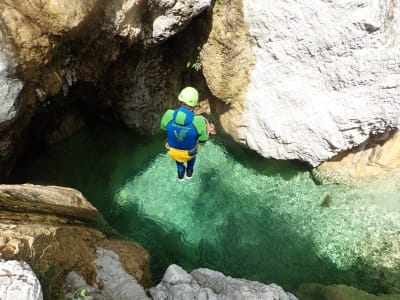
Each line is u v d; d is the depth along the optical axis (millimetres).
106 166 8156
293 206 7727
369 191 7469
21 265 3449
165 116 5223
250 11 6543
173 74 8055
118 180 8039
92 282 4578
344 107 6836
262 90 7301
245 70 7211
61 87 6188
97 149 8305
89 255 4898
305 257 7176
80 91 7059
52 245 4328
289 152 7648
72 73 6203
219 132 8453
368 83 6508
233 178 8195
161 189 8047
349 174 7617
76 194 6047
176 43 7547
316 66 6695
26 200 5047
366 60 6285
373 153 7395
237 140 8203
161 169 8250
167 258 7055
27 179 7227
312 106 7031
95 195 7699
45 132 7504
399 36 6051
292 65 6844
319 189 7754
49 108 6801
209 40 7059
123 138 8508
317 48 6473
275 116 7379
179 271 5094
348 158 7551
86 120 8445
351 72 6480
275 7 6355
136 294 4539
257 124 7648
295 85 6984
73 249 4707
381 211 7309
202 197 7988
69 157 7992
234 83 7363
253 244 7398
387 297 6219
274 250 7309
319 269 7000
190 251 7250
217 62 7227
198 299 4691
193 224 7648
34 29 5055
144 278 5113
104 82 7309
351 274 6863
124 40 6316
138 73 7547
